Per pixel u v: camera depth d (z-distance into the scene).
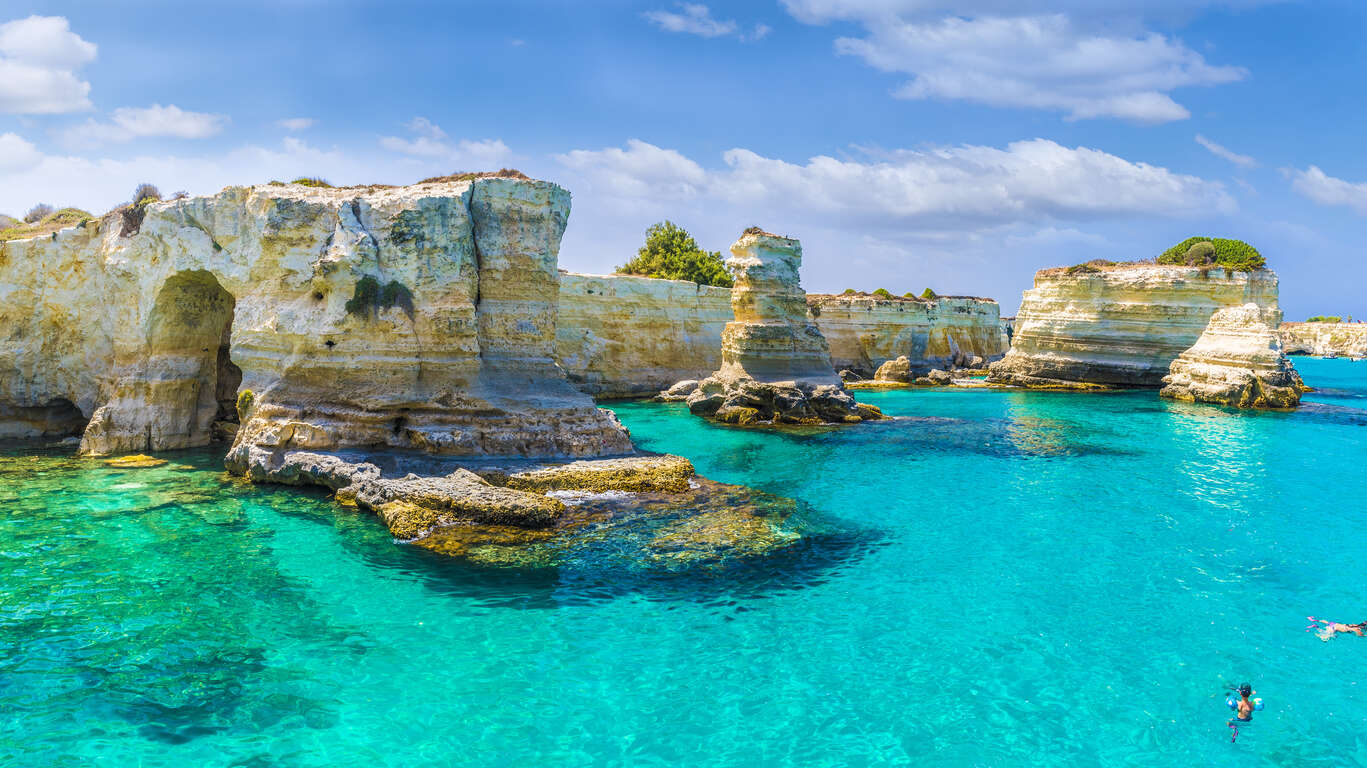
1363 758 10.01
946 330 75.31
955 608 14.46
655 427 37.59
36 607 13.93
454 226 24.00
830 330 67.94
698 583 15.48
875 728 10.59
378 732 10.38
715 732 10.47
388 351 23.72
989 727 10.65
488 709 10.95
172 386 27.36
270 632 13.15
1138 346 56.81
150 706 10.90
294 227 23.94
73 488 21.88
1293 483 24.34
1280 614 14.23
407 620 13.69
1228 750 10.17
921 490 23.36
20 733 10.20
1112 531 19.12
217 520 19.00
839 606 14.50
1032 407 45.91
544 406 24.83
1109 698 11.39
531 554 16.83
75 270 28.45
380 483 20.08
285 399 23.77
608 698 11.28
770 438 33.69
